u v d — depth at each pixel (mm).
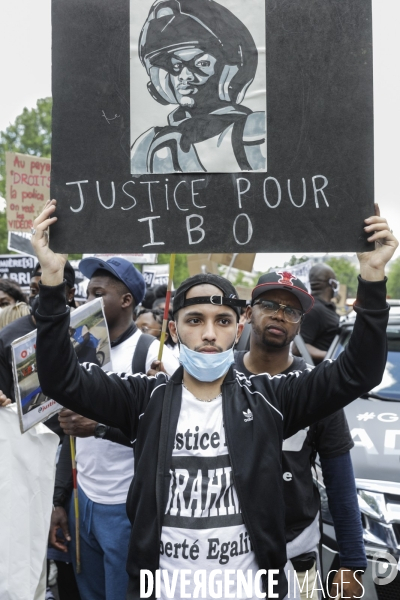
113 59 2705
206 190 2684
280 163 2678
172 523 2498
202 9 2701
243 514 2490
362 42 2672
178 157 2688
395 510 4141
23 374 3137
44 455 3449
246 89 2691
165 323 3424
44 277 2566
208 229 2676
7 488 3355
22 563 3355
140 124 2695
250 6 2699
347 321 6152
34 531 3410
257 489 2510
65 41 2709
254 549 2479
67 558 3996
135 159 2688
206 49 2703
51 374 2543
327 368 2631
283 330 3457
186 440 2561
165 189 2686
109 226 2676
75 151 2691
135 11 2705
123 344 3932
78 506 3777
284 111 2684
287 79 2688
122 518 3633
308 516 3232
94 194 2686
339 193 2654
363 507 4195
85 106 2701
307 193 2662
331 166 2660
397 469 4312
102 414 2645
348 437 3346
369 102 2662
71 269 4238
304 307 3502
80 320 3480
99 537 3656
